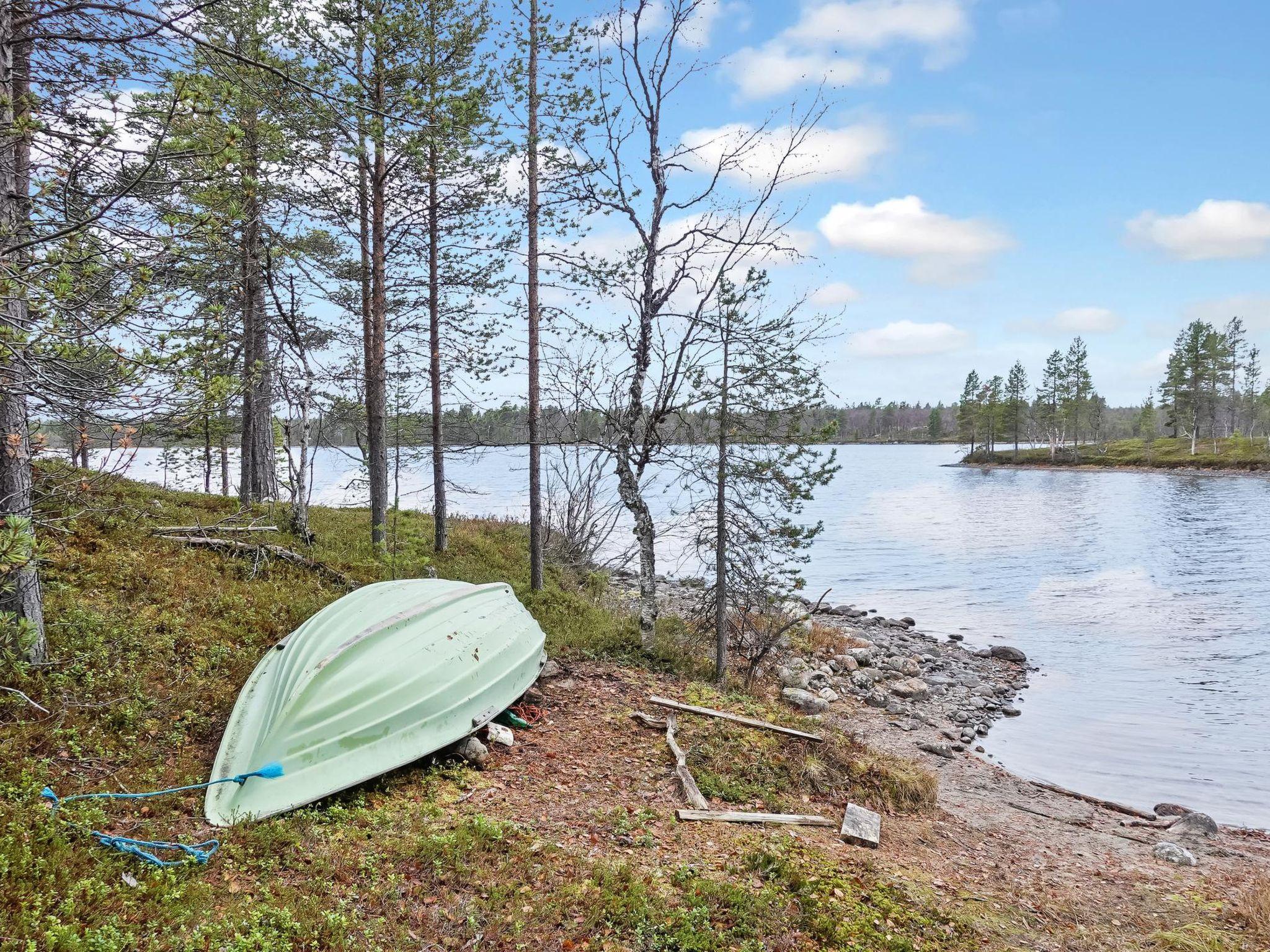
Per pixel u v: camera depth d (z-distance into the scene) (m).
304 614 10.05
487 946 5.03
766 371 12.53
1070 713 16.39
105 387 5.22
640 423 14.29
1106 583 30.14
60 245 5.10
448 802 7.03
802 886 6.60
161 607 9.00
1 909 4.18
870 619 24.25
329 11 12.32
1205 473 90.69
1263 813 11.87
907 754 13.25
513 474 70.19
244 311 13.19
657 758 9.16
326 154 13.05
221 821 5.83
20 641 5.54
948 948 6.20
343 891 5.28
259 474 18.48
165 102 6.16
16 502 6.66
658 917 5.71
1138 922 7.40
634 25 12.15
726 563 13.76
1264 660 20.03
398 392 16.17
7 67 6.08
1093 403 124.06
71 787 5.67
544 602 14.69
